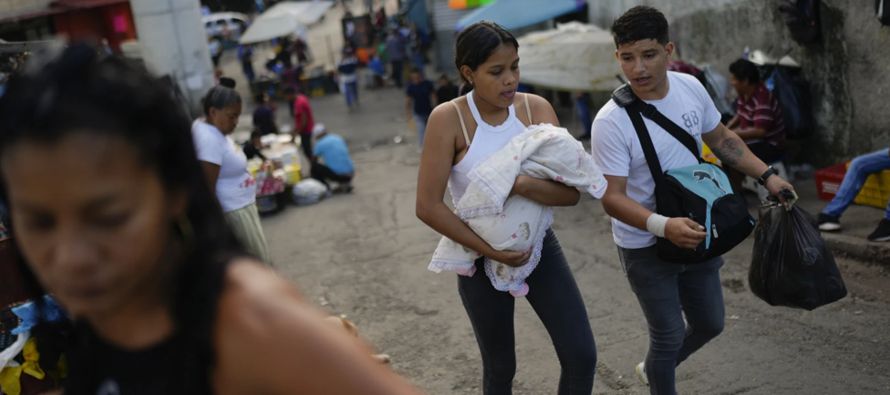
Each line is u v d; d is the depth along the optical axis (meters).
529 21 16.33
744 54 9.53
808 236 3.88
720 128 3.92
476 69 3.31
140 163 1.04
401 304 7.06
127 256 1.05
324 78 28.05
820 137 9.08
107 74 1.04
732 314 5.81
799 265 3.86
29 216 1.03
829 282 3.89
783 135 8.58
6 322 3.53
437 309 6.80
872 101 8.26
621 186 3.66
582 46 12.84
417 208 3.46
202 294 1.11
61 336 1.47
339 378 1.05
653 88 3.63
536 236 3.39
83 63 1.03
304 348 1.05
